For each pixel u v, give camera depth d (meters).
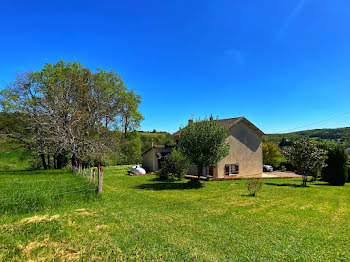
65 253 4.58
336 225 7.09
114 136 27.48
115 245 5.00
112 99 29.09
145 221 6.90
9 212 7.07
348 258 4.62
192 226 6.52
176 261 4.35
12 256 4.38
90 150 23.39
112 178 19.62
